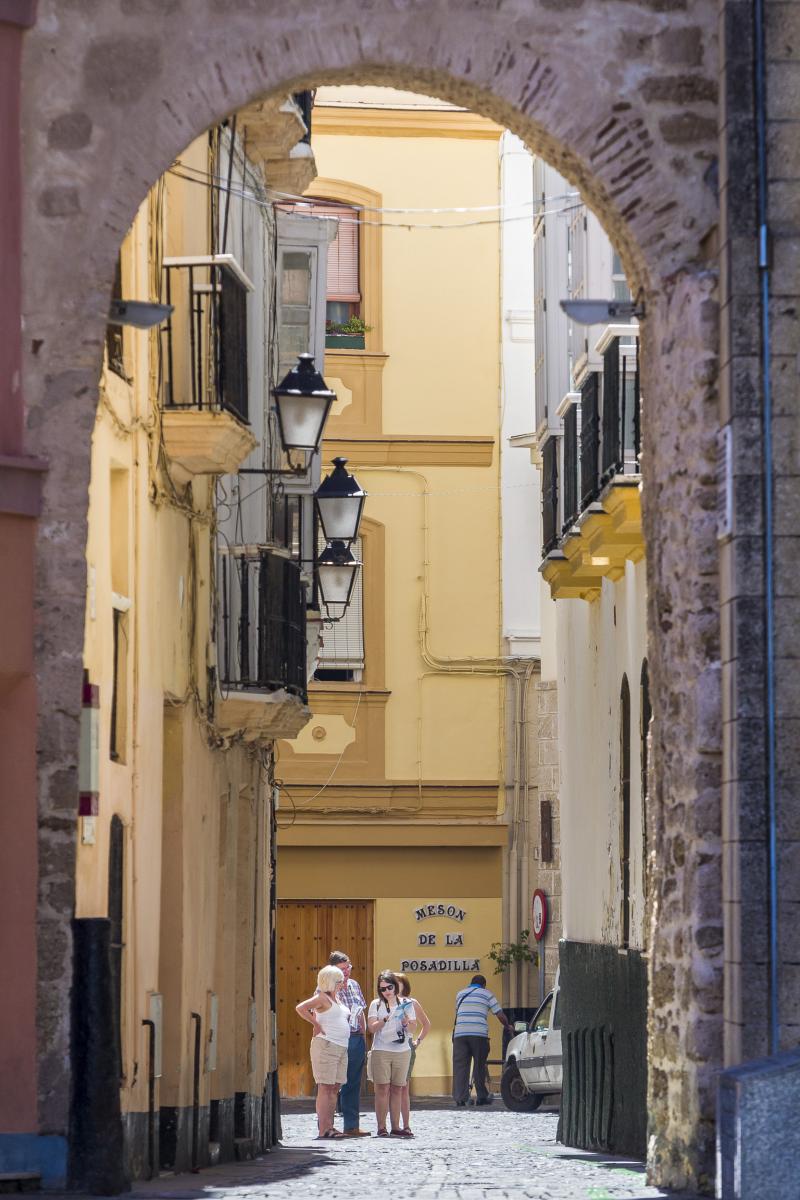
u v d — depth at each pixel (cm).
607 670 5600
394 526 9212
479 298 9300
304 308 6825
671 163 3712
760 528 3484
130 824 4406
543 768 9094
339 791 9044
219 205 5541
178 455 4919
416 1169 4453
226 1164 5294
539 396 6141
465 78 3719
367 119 9238
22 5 3669
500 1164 4619
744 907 3422
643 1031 5000
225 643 5644
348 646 9138
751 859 3428
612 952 5441
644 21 3728
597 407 5094
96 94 3684
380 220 9244
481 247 9306
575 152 3722
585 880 5938
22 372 3631
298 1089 9012
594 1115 5572
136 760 4469
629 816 5275
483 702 9156
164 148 3691
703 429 3619
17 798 3550
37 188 3669
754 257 3534
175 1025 4869
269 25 3712
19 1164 3456
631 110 3719
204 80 3700
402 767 9100
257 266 6322
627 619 5278
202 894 5250
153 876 4688
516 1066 8181
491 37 3725
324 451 9175
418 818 9100
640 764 5112
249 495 6075
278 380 6731
